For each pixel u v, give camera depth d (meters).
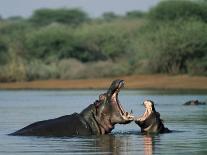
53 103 88.19
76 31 199.25
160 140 45.12
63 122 47.88
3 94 117.00
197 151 39.84
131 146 42.12
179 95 102.06
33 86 146.25
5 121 60.78
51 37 187.38
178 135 47.97
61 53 184.00
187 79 135.38
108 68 156.88
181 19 158.50
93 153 39.31
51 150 40.34
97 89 130.75
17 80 158.12
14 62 163.00
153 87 129.12
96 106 47.97
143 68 151.25
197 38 146.62
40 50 185.62
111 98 47.69
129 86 132.38
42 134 47.06
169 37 147.88
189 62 145.38
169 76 143.38
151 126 49.28
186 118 62.16
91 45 185.75
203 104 81.31
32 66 164.00
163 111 71.44
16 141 44.22
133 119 48.06
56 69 160.88
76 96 104.94
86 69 158.75
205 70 141.75
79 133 47.31
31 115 68.00
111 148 41.22
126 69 155.12
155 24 165.25
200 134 48.56
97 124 47.72
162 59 148.25
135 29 188.50
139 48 156.00
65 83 146.88
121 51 179.50
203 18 161.88
